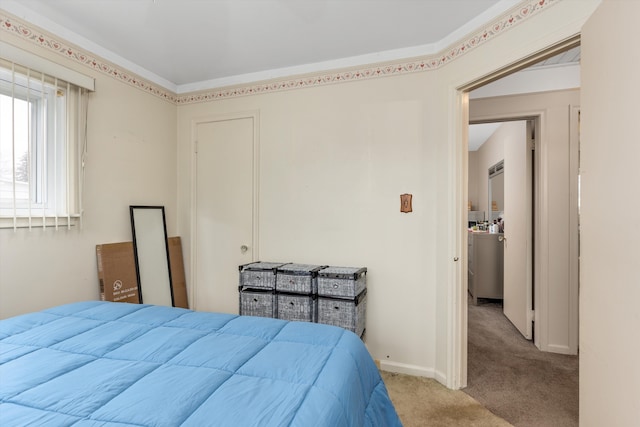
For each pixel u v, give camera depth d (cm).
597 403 127
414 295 227
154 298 254
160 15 188
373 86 236
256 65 254
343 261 244
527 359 247
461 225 207
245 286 236
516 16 167
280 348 113
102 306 160
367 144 238
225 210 278
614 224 116
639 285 103
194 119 288
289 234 259
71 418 73
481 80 193
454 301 207
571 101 253
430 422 172
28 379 90
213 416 74
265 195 265
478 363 241
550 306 259
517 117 266
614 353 116
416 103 226
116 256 228
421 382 215
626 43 109
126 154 242
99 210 221
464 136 209
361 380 109
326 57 241
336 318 214
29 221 178
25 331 127
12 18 173
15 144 178
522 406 187
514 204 314
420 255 225
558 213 256
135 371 95
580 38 144
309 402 80
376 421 108
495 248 404
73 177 202
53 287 192
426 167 223
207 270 283
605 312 121
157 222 266
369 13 187
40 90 190
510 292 330
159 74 269
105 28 201
